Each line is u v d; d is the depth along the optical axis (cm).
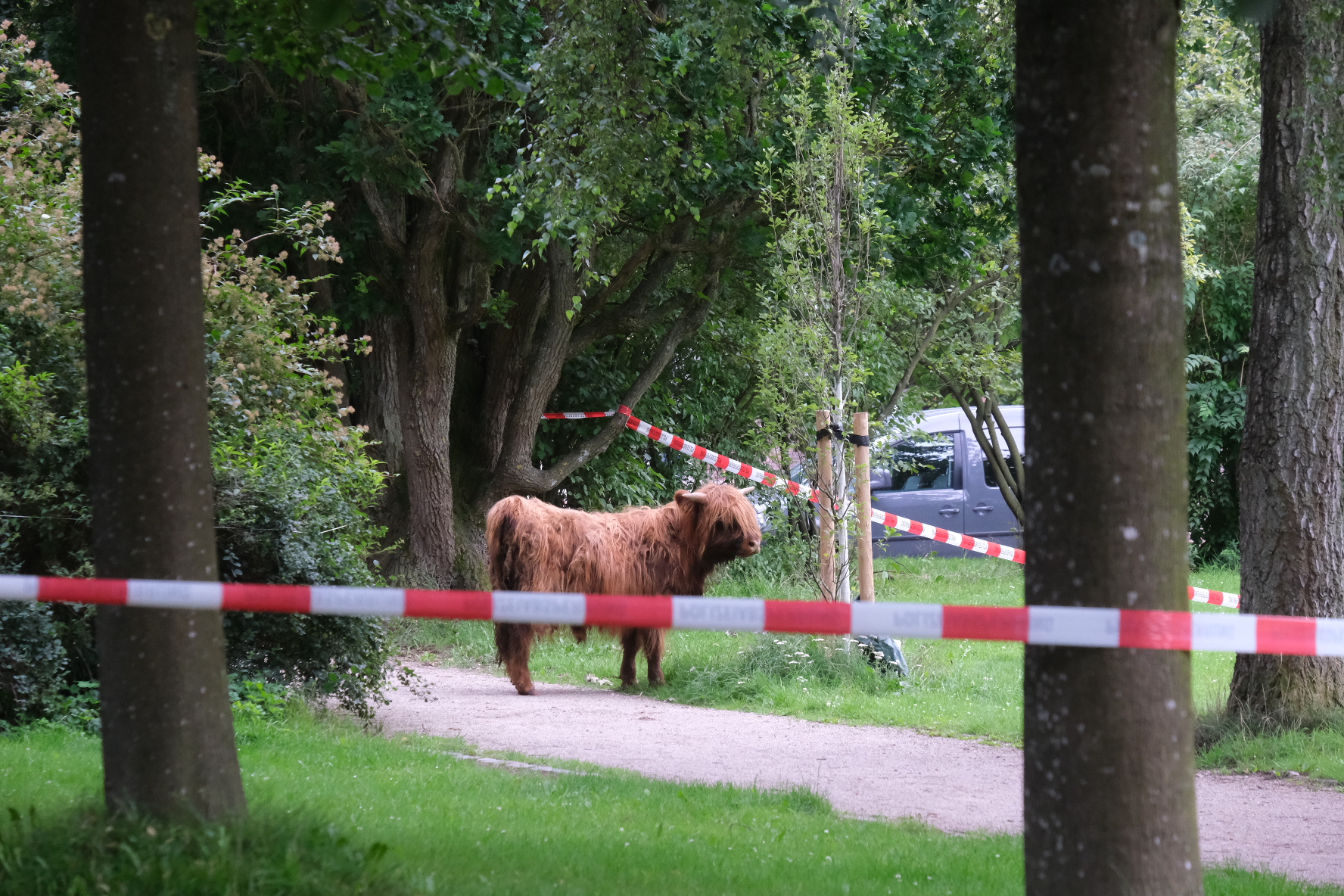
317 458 1469
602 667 1900
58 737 1045
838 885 659
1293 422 1259
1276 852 877
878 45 1980
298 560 1280
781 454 2303
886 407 2747
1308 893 712
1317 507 1252
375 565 1514
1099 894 438
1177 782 443
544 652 2033
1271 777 1166
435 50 808
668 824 827
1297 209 1257
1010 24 1964
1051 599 447
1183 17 1727
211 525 598
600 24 1272
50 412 1238
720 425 3105
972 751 1288
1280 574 1260
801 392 1795
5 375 1173
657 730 1409
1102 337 434
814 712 1543
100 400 574
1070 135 434
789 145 1928
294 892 518
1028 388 452
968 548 2027
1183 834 443
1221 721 1299
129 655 577
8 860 526
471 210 2050
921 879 693
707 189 2002
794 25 1559
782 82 1848
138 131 565
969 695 1678
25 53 1477
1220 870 764
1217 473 3512
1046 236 441
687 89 1616
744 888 637
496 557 1625
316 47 818
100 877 512
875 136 1802
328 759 1014
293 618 1279
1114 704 439
